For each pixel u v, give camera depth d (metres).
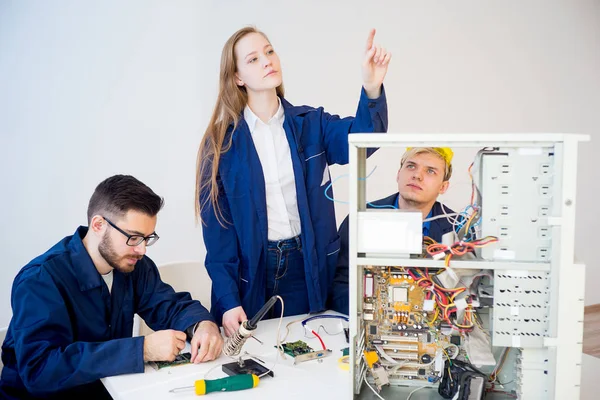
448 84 3.86
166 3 2.96
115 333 1.59
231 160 1.78
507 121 4.14
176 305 1.63
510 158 1.13
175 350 1.36
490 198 1.14
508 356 1.25
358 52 3.52
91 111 2.82
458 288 1.21
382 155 3.58
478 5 3.93
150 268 1.71
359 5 3.49
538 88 4.25
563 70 4.36
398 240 1.17
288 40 3.29
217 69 3.12
